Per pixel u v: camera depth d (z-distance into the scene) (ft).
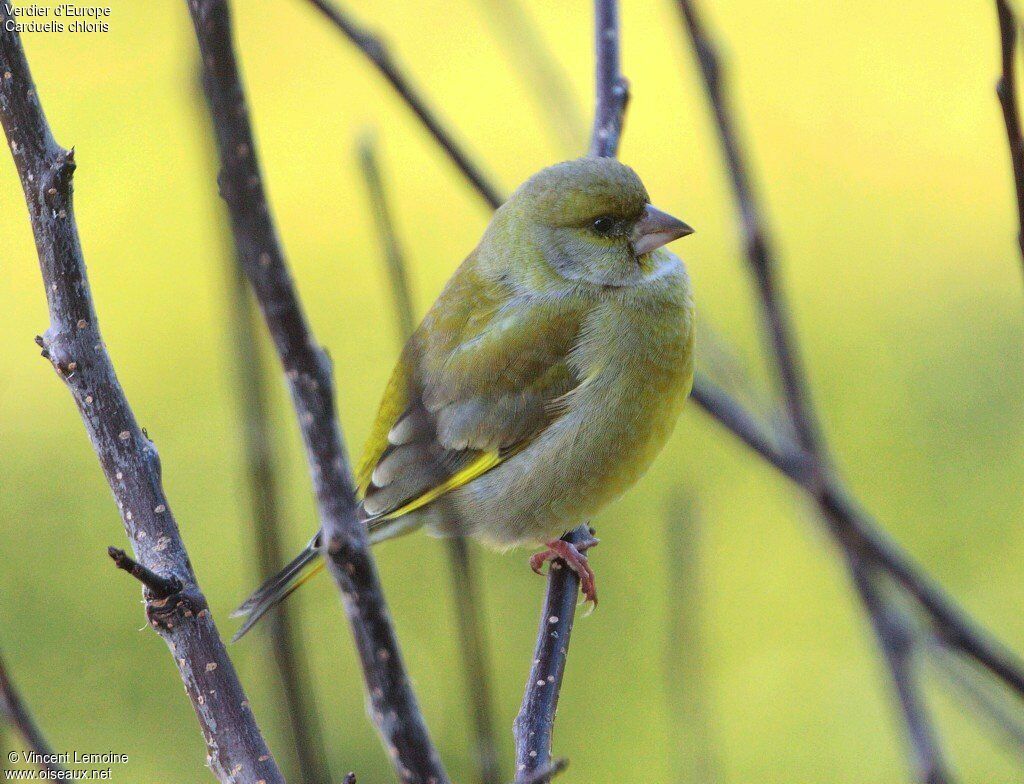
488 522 26.43
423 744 10.64
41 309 44.24
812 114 54.60
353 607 10.55
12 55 13.69
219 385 44.27
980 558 41.81
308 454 10.41
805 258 50.16
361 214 50.08
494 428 25.90
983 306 48.08
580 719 38.27
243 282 14.28
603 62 27.61
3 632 37.45
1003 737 18.84
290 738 13.20
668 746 37.42
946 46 56.44
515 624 38.27
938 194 51.67
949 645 17.67
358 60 53.06
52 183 13.80
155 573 13.34
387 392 26.71
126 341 45.78
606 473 26.37
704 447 42.88
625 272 26.30
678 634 18.10
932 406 45.60
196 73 14.48
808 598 40.73
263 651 13.66
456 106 54.29
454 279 27.35
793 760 37.93
